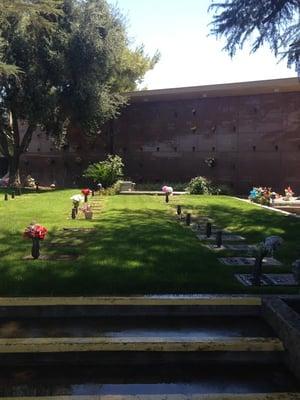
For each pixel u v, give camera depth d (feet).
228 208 49.47
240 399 11.32
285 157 75.41
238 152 79.15
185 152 83.92
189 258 22.90
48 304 15.92
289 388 12.02
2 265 20.68
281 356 13.64
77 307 15.98
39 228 22.56
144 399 11.23
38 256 22.47
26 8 35.55
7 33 71.87
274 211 47.11
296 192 74.54
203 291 17.54
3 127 86.17
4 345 13.20
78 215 40.37
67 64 78.28
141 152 87.92
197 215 42.88
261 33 41.45
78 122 84.48
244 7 39.52
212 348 13.53
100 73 81.97
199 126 82.48
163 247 25.59
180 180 84.28
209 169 81.71
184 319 15.76
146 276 18.98
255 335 14.25
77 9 79.05
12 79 75.56
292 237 31.01
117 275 19.08
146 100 86.48
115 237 28.66
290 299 16.34
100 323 15.23
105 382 12.21
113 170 76.54
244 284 18.57
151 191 76.74
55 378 12.40
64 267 20.33
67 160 95.14
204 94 81.00
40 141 98.17
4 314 15.87
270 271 20.97
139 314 16.11
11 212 42.24
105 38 81.61
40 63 77.56
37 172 98.68
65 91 81.51
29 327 14.78
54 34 76.28
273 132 76.23
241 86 76.89
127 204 52.47
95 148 92.27
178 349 13.47
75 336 13.97
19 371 12.77
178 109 84.38
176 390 11.85
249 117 78.07
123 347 13.39
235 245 27.68
